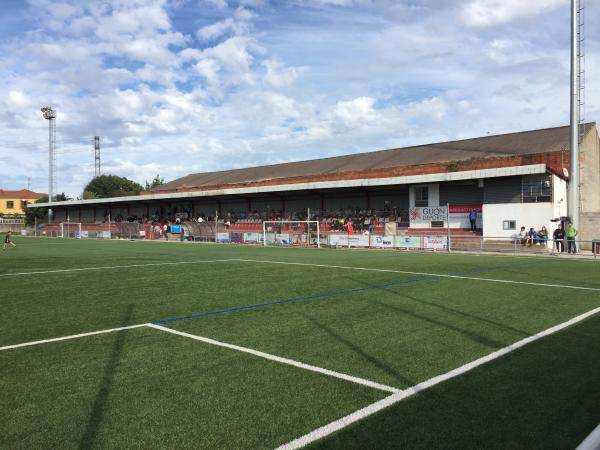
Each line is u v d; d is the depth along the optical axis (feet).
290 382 14.47
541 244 75.77
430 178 92.79
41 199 261.44
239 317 24.12
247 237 113.19
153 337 20.20
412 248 82.69
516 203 82.07
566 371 15.23
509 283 35.83
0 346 18.93
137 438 10.94
